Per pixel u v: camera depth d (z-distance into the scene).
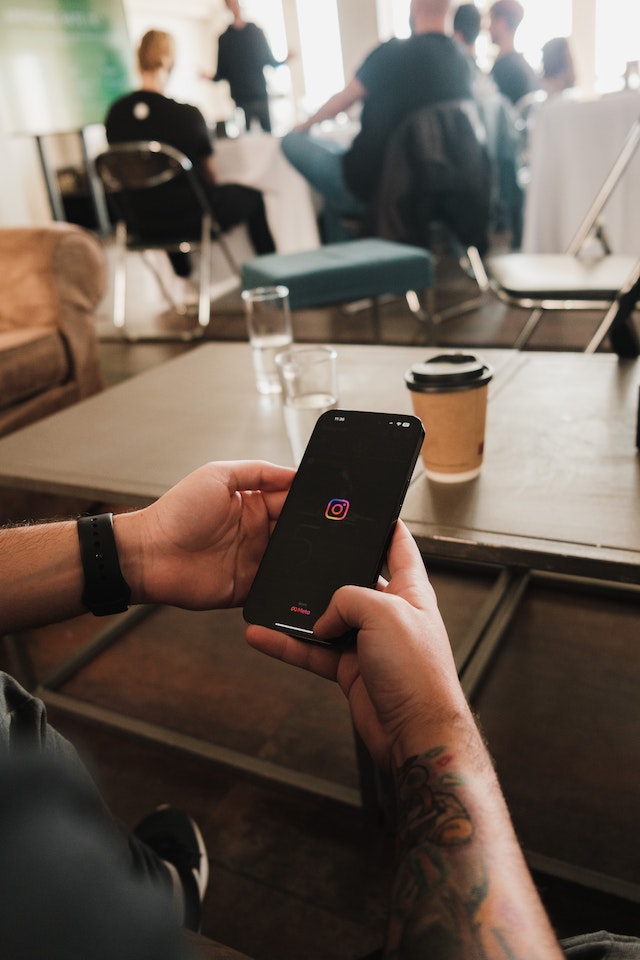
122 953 0.23
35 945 0.21
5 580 0.67
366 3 6.55
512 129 3.64
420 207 3.10
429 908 0.39
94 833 0.25
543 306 1.97
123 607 0.70
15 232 2.29
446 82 2.93
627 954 0.52
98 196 6.38
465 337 3.16
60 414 1.35
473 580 1.68
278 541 0.67
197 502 0.67
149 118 3.48
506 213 3.85
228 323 3.86
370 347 1.53
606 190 2.30
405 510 0.88
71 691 1.49
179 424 1.23
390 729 0.49
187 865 0.95
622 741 1.22
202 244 3.71
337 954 0.96
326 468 0.69
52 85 5.37
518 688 1.36
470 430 0.90
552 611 1.56
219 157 3.72
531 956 0.37
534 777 1.18
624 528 0.79
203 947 0.53
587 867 1.02
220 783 1.25
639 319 2.99
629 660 1.40
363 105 3.07
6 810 0.23
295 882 1.06
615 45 6.14
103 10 5.72
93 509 2.16
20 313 2.29
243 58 5.39
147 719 1.39
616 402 1.10
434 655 0.49
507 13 4.77
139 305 4.46
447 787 0.43
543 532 0.80
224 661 1.52
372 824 1.12
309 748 1.28
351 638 0.58
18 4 5.03
